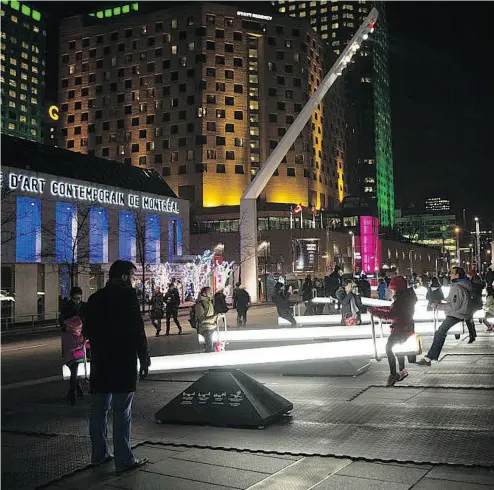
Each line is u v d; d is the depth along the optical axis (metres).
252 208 42.44
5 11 138.38
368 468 5.03
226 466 5.27
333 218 103.44
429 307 10.70
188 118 94.06
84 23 103.50
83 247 42.62
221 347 13.20
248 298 23.95
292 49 102.31
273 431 6.46
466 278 10.41
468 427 6.26
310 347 10.30
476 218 77.12
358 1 160.12
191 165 93.00
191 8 95.56
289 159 99.38
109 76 99.88
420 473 4.84
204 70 93.94
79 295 9.51
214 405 6.86
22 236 37.56
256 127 98.12
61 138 101.88
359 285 24.31
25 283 36.84
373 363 11.51
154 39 97.56
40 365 14.90
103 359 5.30
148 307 44.19
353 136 153.88
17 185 37.06
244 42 97.44
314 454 5.48
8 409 8.53
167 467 5.32
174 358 10.89
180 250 55.56
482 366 10.42
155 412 7.79
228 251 77.00
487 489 4.39
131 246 48.53
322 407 7.62
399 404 7.59
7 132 137.12
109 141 98.62
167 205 53.38
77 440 6.54
